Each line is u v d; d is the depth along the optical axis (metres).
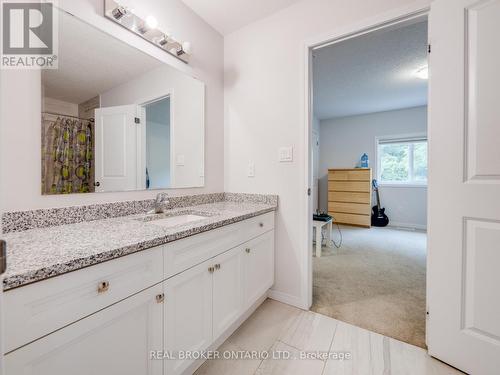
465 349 1.22
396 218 4.88
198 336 1.18
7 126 0.98
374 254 3.07
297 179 1.82
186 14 1.78
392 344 1.44
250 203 2.00
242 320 1.64
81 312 0.73
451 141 1.23
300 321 1.66
